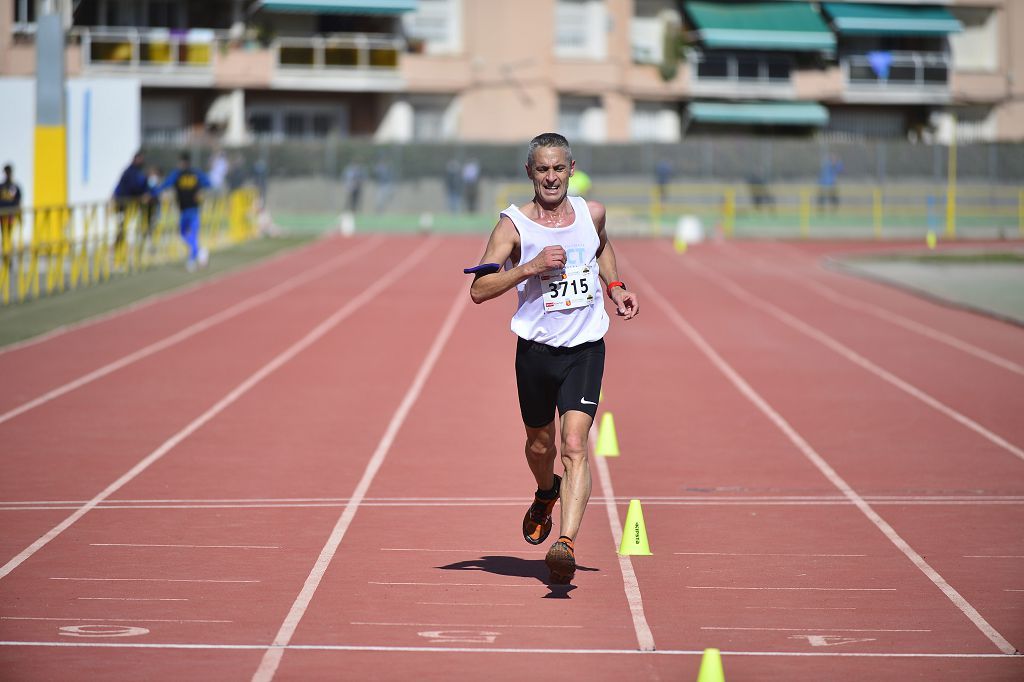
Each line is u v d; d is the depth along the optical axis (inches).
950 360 1540.4
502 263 618.8
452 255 3038.9
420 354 1540.4
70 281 2197.3
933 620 596.7
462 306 2048.5
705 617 599.2
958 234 4055.1
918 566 691.4
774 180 4803.2
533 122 5012.3
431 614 599.8
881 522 791.7
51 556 698.8
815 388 1331.2
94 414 1147.9
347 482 895.1
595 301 625.6
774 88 5339.6
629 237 3848.4
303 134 4933.6
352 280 2439.7
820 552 719.7
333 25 4867.1
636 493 871.7
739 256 3216.0
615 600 625.3
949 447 1037.2
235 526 770.2
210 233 3142.2
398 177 4608.8
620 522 789.9
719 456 998.4
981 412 1198.3
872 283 2556.6
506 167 4650.6
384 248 3233.3
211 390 1279.5
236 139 4729.3
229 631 572.1
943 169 4867.1
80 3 4488.2
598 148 4729.3
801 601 625.3
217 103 4753.9
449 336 1701.5
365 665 528.7
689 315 1990.7
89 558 695.1
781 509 824.9
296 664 529.3
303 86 4731.8
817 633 576.1
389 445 1027.3
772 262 3043.8
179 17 4633.4
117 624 581.0
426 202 4635.8
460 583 652.1
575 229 627.2
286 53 4702.3
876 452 1016.2
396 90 4847.4
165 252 2768.2
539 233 623.2
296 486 880.9
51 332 1675.7
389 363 1469.0
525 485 889.5
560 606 614.2
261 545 725.9
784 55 5349.4
